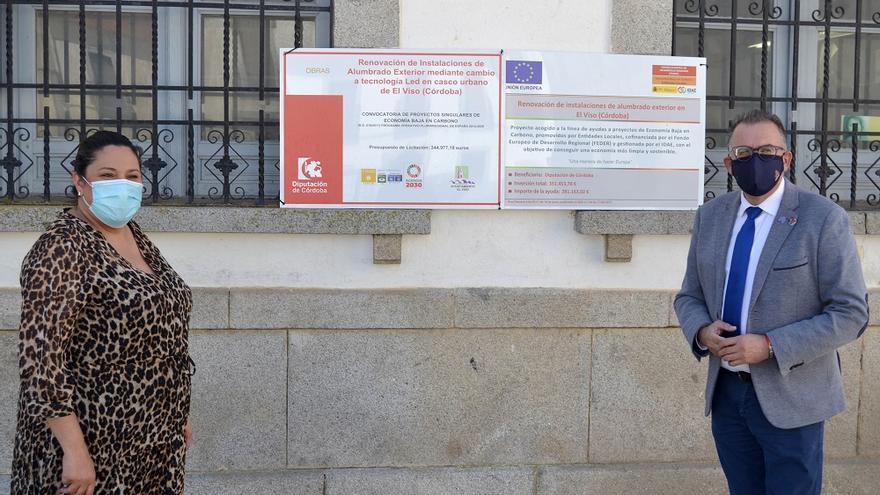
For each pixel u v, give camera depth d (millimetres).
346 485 4465
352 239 4484
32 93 4684
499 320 4539
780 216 3064
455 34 4527
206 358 4430
